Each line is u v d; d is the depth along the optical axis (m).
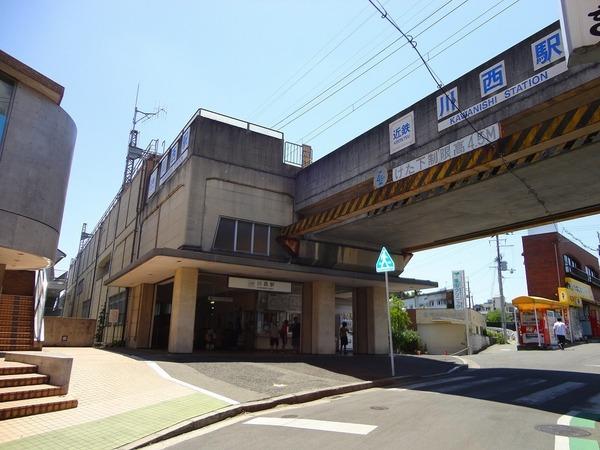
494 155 11.59
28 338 17.52
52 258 13.59
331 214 17.52
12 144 12.23
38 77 12.81
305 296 22.23
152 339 23.73
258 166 21.17
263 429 6.92
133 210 30.31
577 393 10.44
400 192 14.36
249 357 17.06
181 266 18.38
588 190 13.91
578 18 5.43
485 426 6.98
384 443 6.00
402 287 24.44
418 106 14.68
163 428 6.84
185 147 20.78
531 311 30.56
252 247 20.16
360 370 14.80
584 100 10.84
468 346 30.89
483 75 12.57
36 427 6.86
